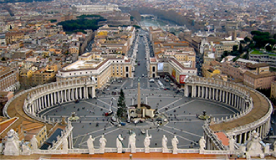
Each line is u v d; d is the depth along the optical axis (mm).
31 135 151625
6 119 180625
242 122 190250
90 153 127188
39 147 154375
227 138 161250
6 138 129250
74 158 123875
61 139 161500
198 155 125938
